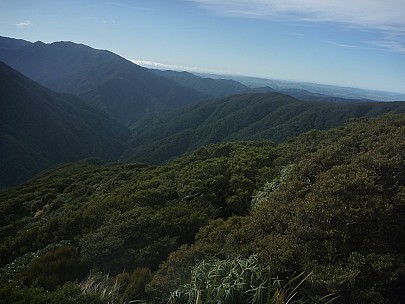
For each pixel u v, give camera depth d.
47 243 9.55
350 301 4.11
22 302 4.18
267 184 9.56
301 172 7.85
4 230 17.41
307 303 4.09
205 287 4.30
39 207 23.52
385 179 6.39
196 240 7.00
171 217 8.10
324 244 4.82
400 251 5.04
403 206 5.58
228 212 9.88
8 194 30.75
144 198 10.38
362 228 5.14
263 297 4.04
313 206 5.41
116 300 4.59
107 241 6.77
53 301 4.19
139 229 7.38
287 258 4.63
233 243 5.63
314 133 16.59
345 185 5.88
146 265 6.34
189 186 11.29
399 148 7.43
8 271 7.66
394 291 4.56
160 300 4.70
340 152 8.55
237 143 21.16
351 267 4.46
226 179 11.73
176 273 5.06
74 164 55.25
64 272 6.32
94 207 10.38
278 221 5.77
